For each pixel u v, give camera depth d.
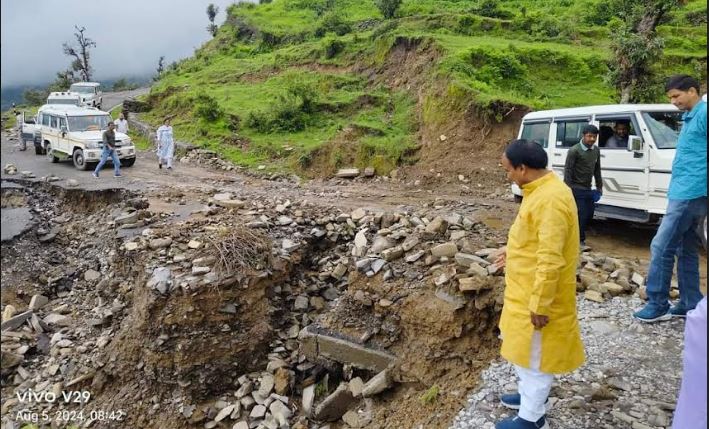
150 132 22.61
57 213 13.29
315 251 9.51
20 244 11.31
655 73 14.87
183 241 8.76
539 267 3.27
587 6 24.19
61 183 14.29
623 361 4.83
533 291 3.30
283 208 10.55
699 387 2.17
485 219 9.73
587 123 8.79
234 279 7.65
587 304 6.06
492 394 4.68
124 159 17.12
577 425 4.01
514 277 3.54
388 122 17.73
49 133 18.20
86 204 13.35
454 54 17.39
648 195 7.79
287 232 9.54
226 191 13.21
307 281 8.86
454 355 5.96
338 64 24.47
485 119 14.56
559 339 3.40
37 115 19.59
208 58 35.44
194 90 26.45
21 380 7.99
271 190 13.87
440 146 14.95
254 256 8.08
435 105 16.22
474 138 14.62
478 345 5.93
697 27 20.45
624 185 8.10
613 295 6.27
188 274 7.67
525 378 3.57
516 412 4.34
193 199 12.14
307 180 15.83
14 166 16.84
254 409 6.74
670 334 5.19
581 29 21.47
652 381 4.49
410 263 7.36
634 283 6.53
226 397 7.16
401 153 15.41
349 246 9.23
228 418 6.79
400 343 6.67
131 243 8.83
